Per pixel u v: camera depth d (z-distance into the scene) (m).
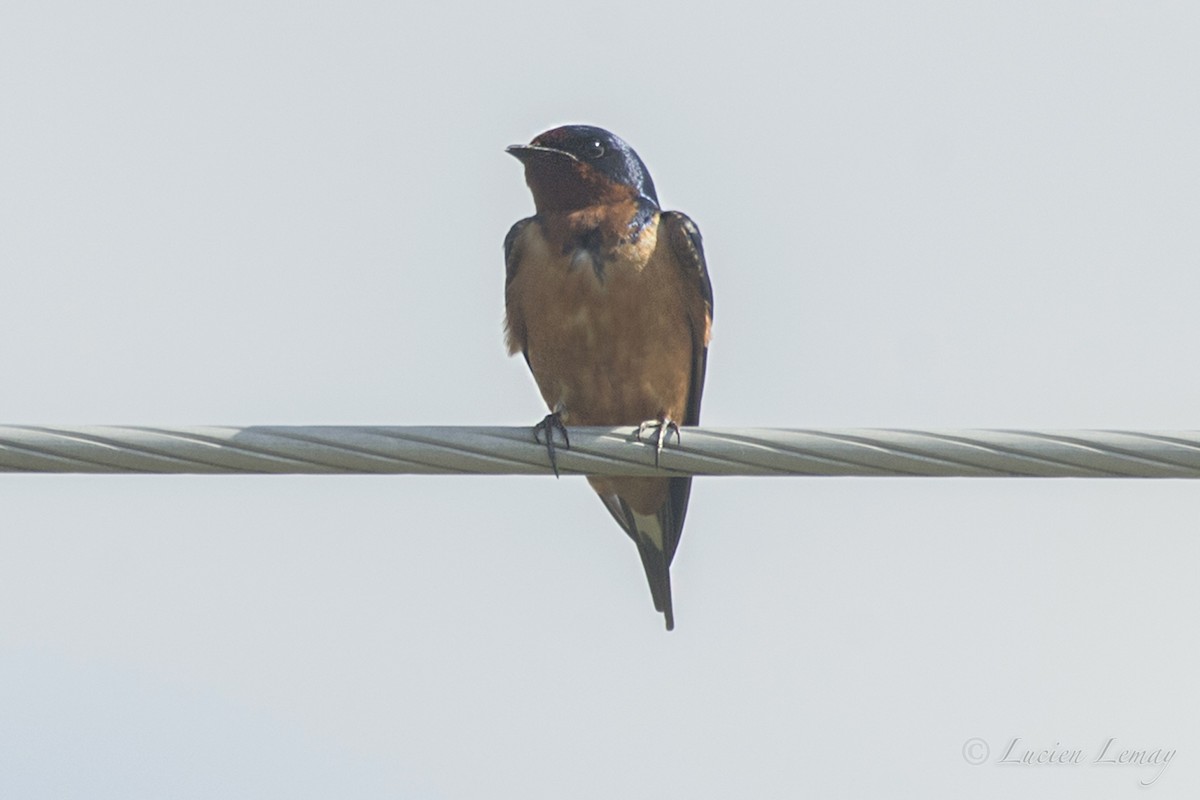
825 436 11.92
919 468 11.86
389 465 12.14
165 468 11.75
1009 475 11.77
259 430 11.84
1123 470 11.62
